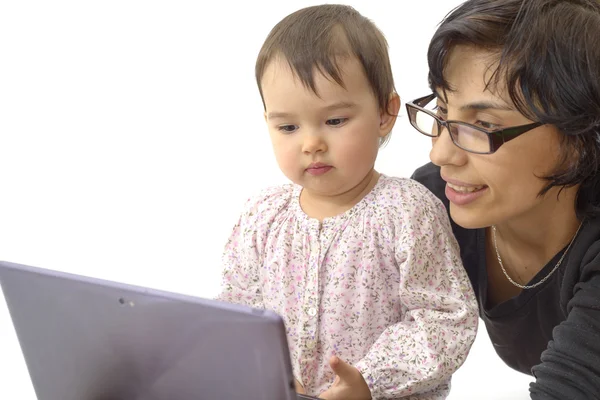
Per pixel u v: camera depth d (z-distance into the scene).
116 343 0.89
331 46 1.15
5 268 0.94
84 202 3.04
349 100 1.16
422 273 1.21
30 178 3.16
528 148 1.08
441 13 3.14
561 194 1.22
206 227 2.90
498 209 1.15
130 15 3.59
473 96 1.08
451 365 1.17
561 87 1.03
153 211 2.97
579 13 1.05
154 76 3.48
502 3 1.06
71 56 3.55
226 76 3.46
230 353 0.81
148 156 3.23
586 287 1.14
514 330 1.45
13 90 3.45
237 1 3.59
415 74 2.90
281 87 1.17
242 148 3.21
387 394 1.17
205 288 2.61
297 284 1.29
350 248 1.24
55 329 0.94
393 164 2.75
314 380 1.30
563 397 1.03
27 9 3.60
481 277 1.40
